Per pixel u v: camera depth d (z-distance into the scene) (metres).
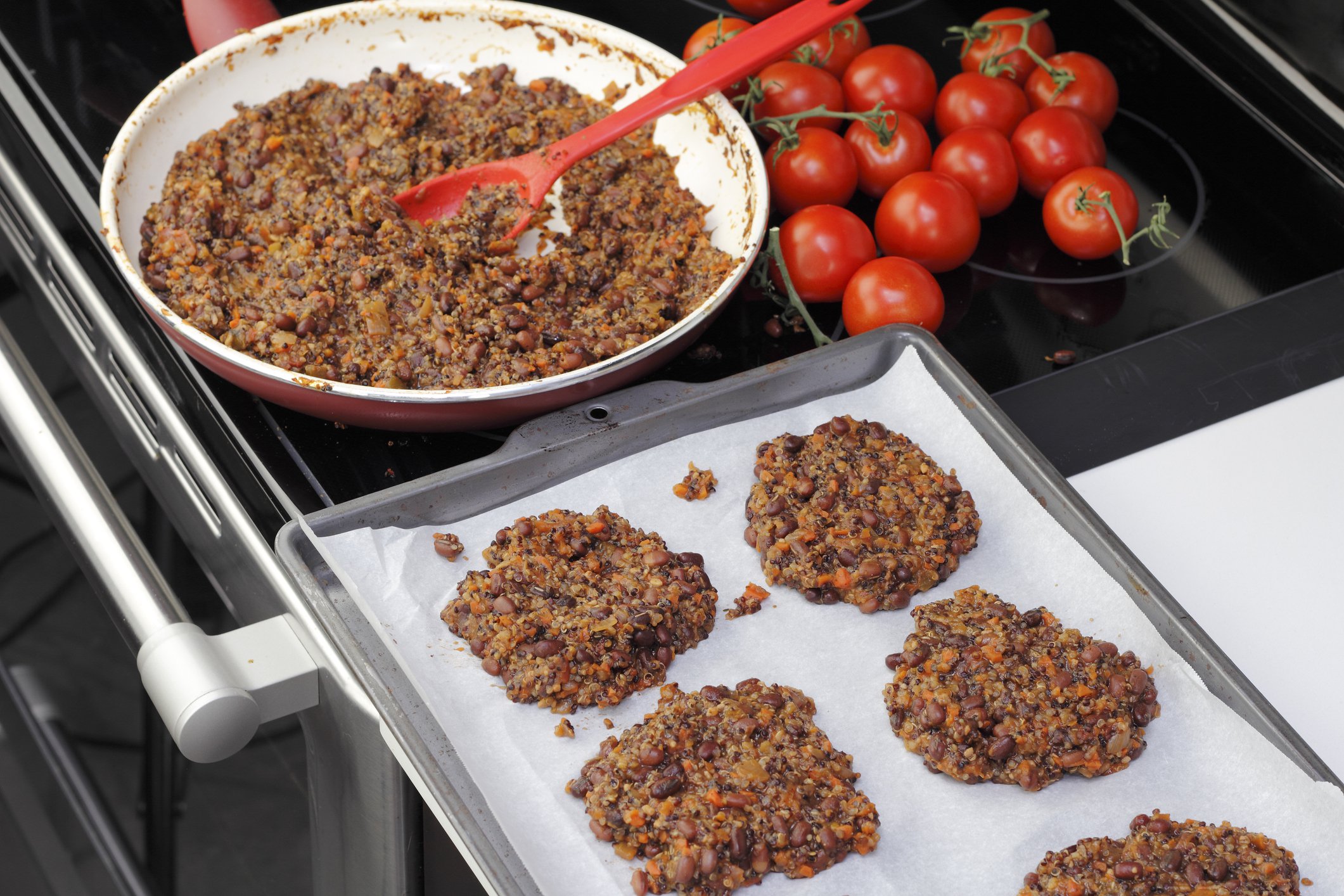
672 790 0.84
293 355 0.94
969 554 0.93
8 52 1.12
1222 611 0.91
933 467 0.94
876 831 0.84
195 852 1.12
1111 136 1.12
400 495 0.90
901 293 0.99
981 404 0.95
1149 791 0.85
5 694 1.21
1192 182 1.09
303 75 1.07
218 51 1.04
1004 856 0.84
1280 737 0.84
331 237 0.98
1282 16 1.08
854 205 1.08
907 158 1.06
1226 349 1.01
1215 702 0.86
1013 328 1.02
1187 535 0.94
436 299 0.97
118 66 1.12
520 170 1.01
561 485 0.94
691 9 1.18
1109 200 1.01
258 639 0.87
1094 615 0.89
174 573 1.14
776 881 0.83
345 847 0.92
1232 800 0.84
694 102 1.01
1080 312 1.03
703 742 0.86
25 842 1.17
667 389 0.95
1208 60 1.13
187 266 0.98
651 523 0.93
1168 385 0.99
